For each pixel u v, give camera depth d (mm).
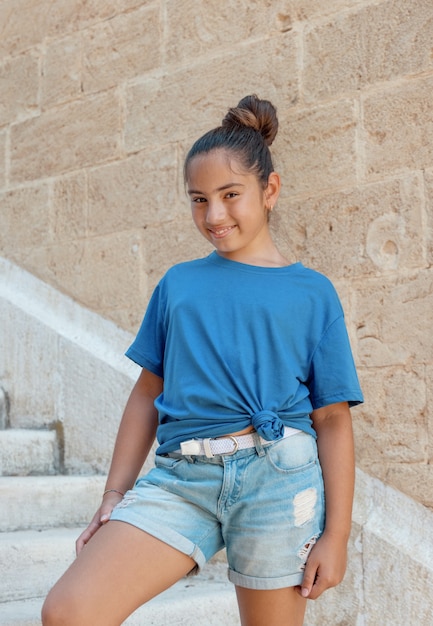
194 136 3832
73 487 3377
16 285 4410
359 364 3158
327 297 2125
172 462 2027
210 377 1999
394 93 3193
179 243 3828
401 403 3033
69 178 4320
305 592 1933
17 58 4664
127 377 3760
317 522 2004
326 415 2135
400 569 2855
